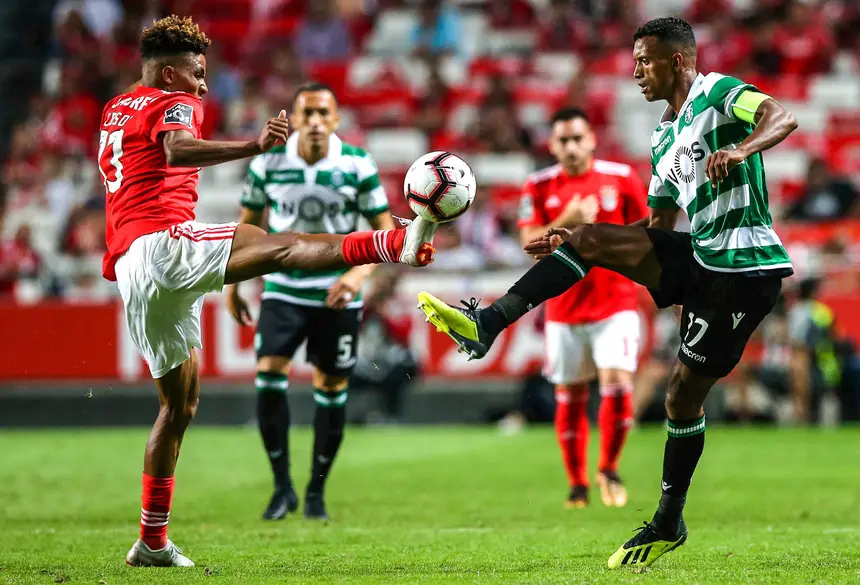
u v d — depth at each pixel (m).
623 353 29.12
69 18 81.94
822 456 40.75
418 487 32.72
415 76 77.56
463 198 16.59
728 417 54.28
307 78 77.00
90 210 63.75
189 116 17.69
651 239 17.64
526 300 17.53
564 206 30.14
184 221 17.89
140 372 53.72
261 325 26.70
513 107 71.38
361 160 27.30
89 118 74.62
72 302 53.66
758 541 21.31
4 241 61.50
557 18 80.56
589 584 16.05
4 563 18.95
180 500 29.77
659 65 17.78
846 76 80.00
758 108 16.45
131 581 16.75
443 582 16.44
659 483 33.84
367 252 17.03
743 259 17.03
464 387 53.91
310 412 53.66
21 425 53.47
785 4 81.94
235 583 16.50
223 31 83.50
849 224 60.50
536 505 28.64
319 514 26.06
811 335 52.75
